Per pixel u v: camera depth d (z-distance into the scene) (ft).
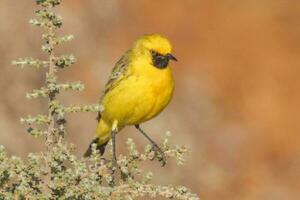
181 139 52.75
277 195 52.80
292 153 55.36
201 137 54.39
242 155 54.60
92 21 59.41
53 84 14.42
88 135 48.16
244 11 64.03
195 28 62.28
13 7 52.90
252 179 53.06
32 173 13.96
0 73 49.70
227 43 61.82
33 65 14.49
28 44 52.29
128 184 14.71
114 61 57.77
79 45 57.21
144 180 14.79
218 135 55.16
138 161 15.53
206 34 62.08
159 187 14.74
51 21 14.53
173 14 62.69
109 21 60.13
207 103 56.90
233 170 53.42
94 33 58.80
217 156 53.72
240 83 59.36
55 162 14.12
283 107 58.29
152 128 51.85
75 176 13.96
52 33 14.52
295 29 63.31
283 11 64.23
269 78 59.82
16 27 52.60
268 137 56.24
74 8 59.00
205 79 58.75
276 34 62.80
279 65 60.75
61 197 13.99
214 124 55.72
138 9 62.13
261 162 54.44
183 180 49.80
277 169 54.24
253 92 58.95
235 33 62.49
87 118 48.55
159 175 48.44
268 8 64.34
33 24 14.48
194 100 56.80
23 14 52.95
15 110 47.34
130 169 15.47
